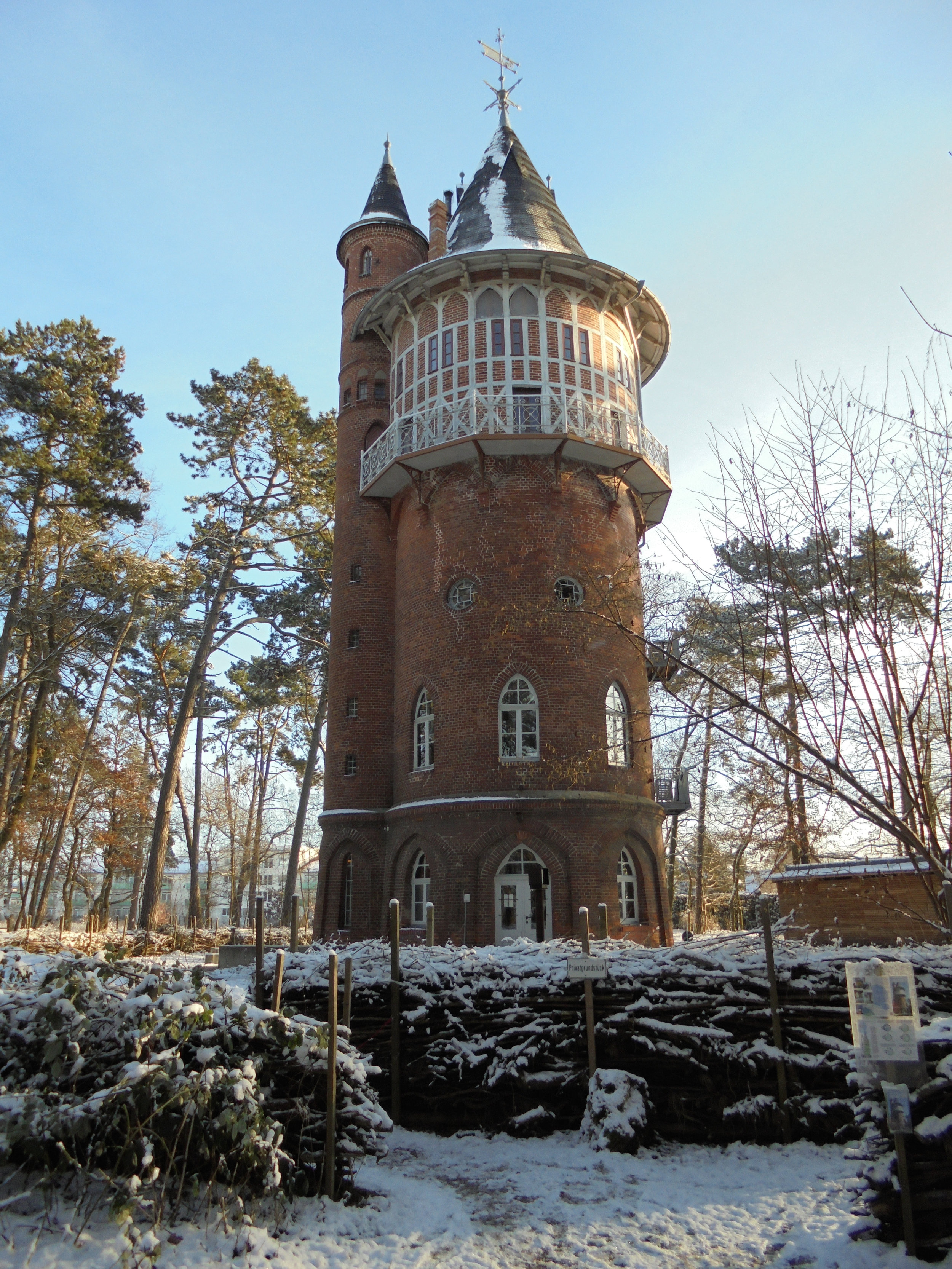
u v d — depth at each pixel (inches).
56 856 1620.3
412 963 491.2
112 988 332.2
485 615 1024.9
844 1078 420.5
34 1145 261.3
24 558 1422.2
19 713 1656.0
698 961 462.9
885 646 391.5
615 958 480.1
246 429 1633.9
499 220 1201.4
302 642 1839.3
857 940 725.9
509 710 1005.2
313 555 1763.0
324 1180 323.9
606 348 1141.1
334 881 1128.8
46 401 1411.2
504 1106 451.8
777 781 511.2
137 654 1958.7
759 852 905.5
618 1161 389.1
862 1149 302.0
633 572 1002.1
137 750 2026.3
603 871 947.3
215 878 3513.8
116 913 3708.2
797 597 425.7
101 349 1504.7
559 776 842.8
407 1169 392.5
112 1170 277.1
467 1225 316.8
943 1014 411.2
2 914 2153.1
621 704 1042.7
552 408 1052.5
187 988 318.3
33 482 1422.2
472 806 963.3
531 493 1063.0
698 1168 386.3
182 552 1660.9
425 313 1168.2
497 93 1391.5
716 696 759.7
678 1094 431.8
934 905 393.4
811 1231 304.3
